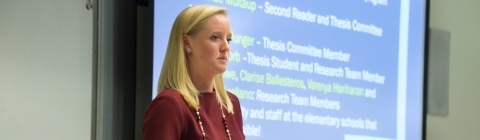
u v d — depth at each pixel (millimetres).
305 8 3510
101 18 2627
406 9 4129
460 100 4891
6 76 3305
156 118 1816
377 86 3873
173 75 1918
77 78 3510
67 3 3523
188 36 1953
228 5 3104
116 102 2629
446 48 4750
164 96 1836
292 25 3422
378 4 3959
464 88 4934
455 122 4828
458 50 4926
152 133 1810
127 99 2672
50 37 3451
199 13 1964
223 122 1968
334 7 3682
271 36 3301
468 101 4945
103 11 2629
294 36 3426
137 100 2713
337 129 3592
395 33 4039
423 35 4215
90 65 3568
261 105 3193
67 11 3518
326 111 3541
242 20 3162
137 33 2750
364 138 3754
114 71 2629
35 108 3369
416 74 4137
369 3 3902
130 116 2680
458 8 4961
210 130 1881
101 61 2607
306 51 3479
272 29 3311
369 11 3898
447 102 4719
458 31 4938
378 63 3902
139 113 2715
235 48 3109
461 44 4953
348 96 3688
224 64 1977
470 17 5043
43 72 3408
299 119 3385
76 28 3539
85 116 3518
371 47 3873
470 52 5012
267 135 3205
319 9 3590
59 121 3426
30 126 3342
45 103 3398
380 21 3955
